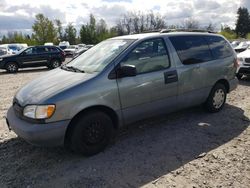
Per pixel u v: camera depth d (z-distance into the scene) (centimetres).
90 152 399
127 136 471
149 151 416
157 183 336
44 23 5891
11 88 998
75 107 372
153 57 456
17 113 395
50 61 1831
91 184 337
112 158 396
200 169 364
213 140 452
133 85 423
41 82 417
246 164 375
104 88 396
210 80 543
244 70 948
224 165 373
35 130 354
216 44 570
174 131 489
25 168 378
